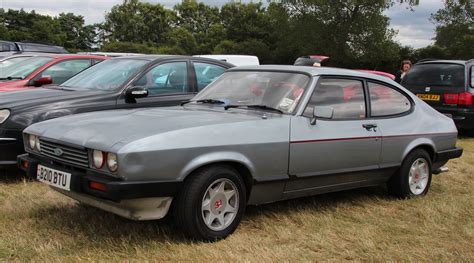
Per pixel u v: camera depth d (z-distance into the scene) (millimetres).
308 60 11016
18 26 74438
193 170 3934
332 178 4902
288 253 3928
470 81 10734
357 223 4793
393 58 42312
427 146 5789
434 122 5891
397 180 5582
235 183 4195
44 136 4270
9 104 5891
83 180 3830
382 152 5277
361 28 41750
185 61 7238
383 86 5516
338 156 4848
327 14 42188
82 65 8805
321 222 4730
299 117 4602
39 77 8188
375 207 5332
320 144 4676
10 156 5801
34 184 5809
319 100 4809
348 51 42406
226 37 63219
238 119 4352
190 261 3717
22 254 3746
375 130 5195
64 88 6750
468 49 37000
